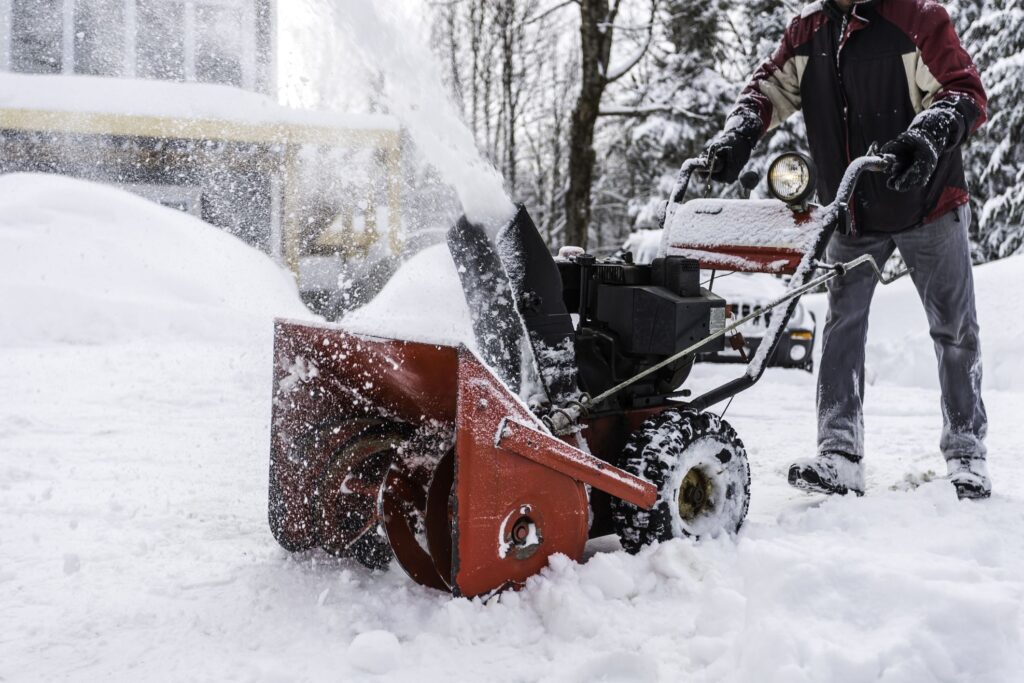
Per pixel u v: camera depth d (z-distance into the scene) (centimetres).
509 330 258
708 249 342
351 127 1023
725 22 2248
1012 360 784
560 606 235
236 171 1115
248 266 986
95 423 509
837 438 374
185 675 211
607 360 291
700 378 799
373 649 213
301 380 291
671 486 276
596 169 3028
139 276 900
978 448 376
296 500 293
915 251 378
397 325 273
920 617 209
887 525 314
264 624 240
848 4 366
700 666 212
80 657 221
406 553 263
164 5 1145
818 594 220
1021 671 201
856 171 325
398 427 299
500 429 236
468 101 2358
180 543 307
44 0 1148
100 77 1152
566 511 254
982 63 1788
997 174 1791
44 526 324
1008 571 256
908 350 885
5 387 602
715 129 2164
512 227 262
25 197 981
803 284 310
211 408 564
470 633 228
